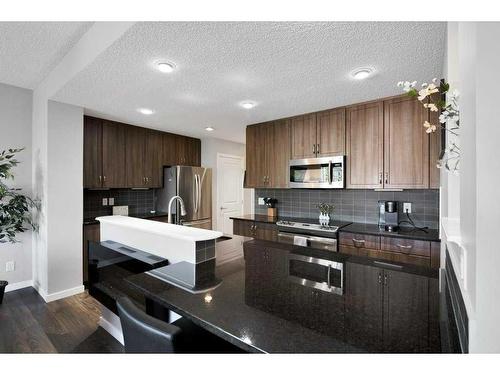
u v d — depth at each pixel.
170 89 2.43
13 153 2.93
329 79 2.19
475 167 0.58
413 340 0.72
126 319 0.92
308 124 3.25
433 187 2.44
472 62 0.61
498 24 0.55
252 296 1.04
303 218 3.56
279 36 1.57
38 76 2.70
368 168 2.79
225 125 3.91
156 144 4.26
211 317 0.87
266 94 2.56
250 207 5.82
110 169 3.64
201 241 1.51
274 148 3.56
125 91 2.48
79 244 3.00
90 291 2.30
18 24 1.79
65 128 2.87
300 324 0.82
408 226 2.86
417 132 2.53
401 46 1.67
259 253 1.69
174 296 1.04
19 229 2.78
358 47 1.69
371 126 2.78
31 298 2.81
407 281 1.18
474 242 0.59
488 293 0.57
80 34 1.96
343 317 0.86
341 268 1.37
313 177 3.16
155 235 1.77
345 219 3.30
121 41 1.62
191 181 4.43
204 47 1.69
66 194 2.89
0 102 2.86
